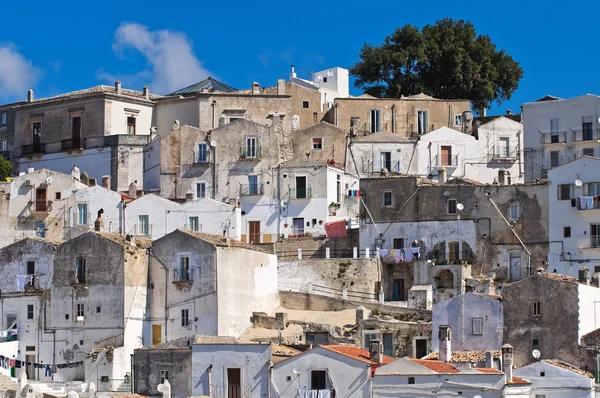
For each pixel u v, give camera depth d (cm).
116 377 12662
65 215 15775
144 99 18088
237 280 13200
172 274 13188
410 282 14662
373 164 17112
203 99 17800
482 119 18150
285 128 17800
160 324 13150
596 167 14188
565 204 14275
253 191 16262
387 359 11300
